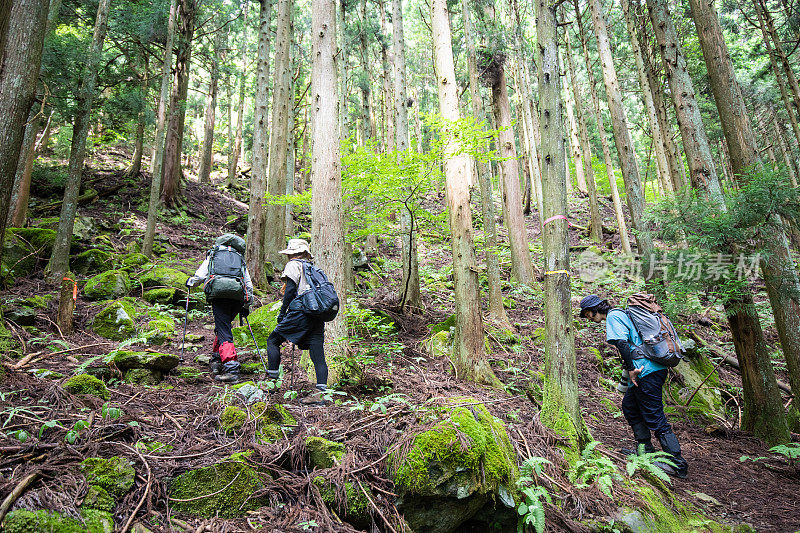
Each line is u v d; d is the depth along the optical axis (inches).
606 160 510.0
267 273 368.8
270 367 155.0
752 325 216.8
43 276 264.2
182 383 160.4
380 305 296.8
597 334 304.8
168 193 537.0
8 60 131.6
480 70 436.1
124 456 97.4
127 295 263.6
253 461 105.5
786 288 205.6
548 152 162.7
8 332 161.9
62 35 378.9
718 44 232.7
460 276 214.8
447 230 323.3
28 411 105.3
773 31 405.1
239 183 785.6
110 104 502.6
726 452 195.2
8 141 130.6
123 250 362.0
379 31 701.3
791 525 136.4
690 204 213.3
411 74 1069.8
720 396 258.2
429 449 104.7
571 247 546.6
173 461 100.3
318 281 155.9
